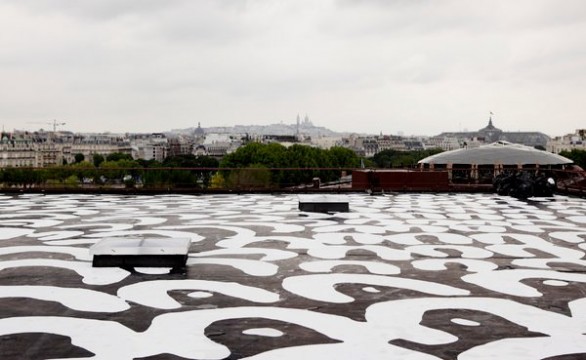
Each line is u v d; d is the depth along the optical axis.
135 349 5.40
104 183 30.22
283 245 11.38
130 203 20.31
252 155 121.38
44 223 14.56
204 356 5.23
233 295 7.41
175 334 5.84
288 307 6.88
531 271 9.12
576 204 20.62
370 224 14.70
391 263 9.66
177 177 90.00
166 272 8.74
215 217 16.05
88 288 7.70
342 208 17.70
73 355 5.23
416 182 26.62
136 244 9.29
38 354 5.25
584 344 5.69
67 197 22.86
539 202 21.42
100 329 5.98
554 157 31.86
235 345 5.54
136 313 6.56
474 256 10.41
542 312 6.79
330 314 6.61
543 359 5.27
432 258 10.16
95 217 15.92
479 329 6.12
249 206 19.30
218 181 104.38
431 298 7.38
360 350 5.45
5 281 8.09
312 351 5.39
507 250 11.05
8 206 18.97
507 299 7.38
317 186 27.09
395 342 5.68
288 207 18.97
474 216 16.70
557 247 11.45
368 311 6.75
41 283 7.98
